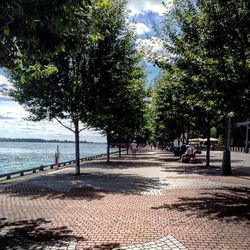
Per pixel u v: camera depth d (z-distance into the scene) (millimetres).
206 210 10695
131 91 25688
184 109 27516
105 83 21156
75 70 21250
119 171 23828
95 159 41719
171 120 38562
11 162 55875
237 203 11844
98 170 24891
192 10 14531
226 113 12859
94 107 21750
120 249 7105
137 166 28578
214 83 11828
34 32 6652
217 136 95875
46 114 21875
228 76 11766
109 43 20938
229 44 11922
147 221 9328
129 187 15664
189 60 12836
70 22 6652
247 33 11664
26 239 7801
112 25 20484
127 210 10688
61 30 6613
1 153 92938
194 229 8570
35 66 9688
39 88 20797
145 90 35344
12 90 21641
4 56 6609
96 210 10688
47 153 95625
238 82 11539
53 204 11664
